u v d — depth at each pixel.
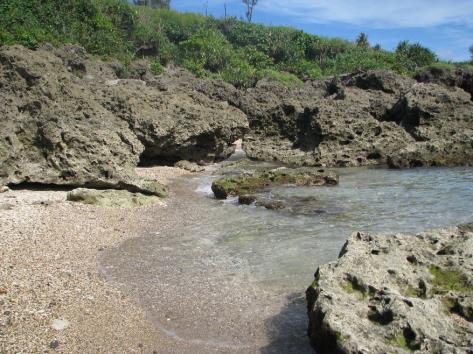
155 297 9.60
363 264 8.37
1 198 15.94
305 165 25.75
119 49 48.72
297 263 11.33
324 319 6.95
